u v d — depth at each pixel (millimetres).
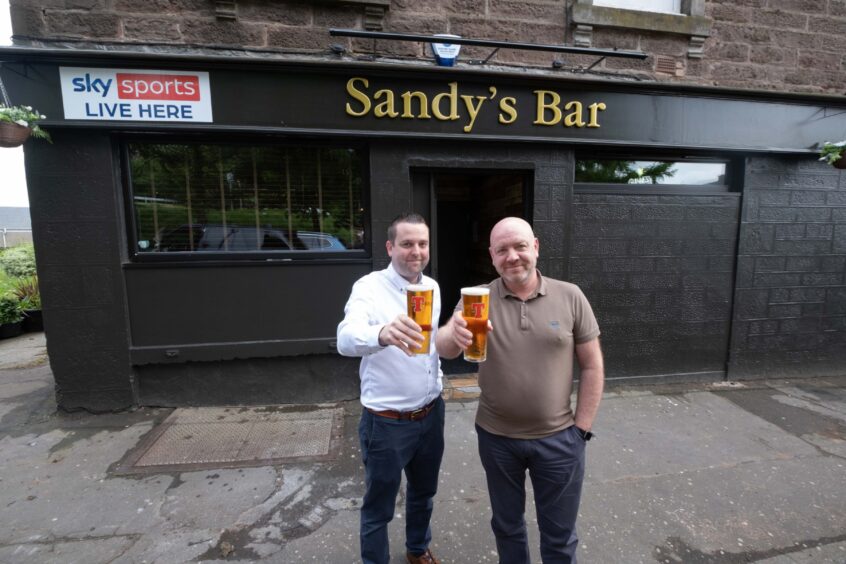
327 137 3639
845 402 4043
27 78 3146
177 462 2904
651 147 4094
